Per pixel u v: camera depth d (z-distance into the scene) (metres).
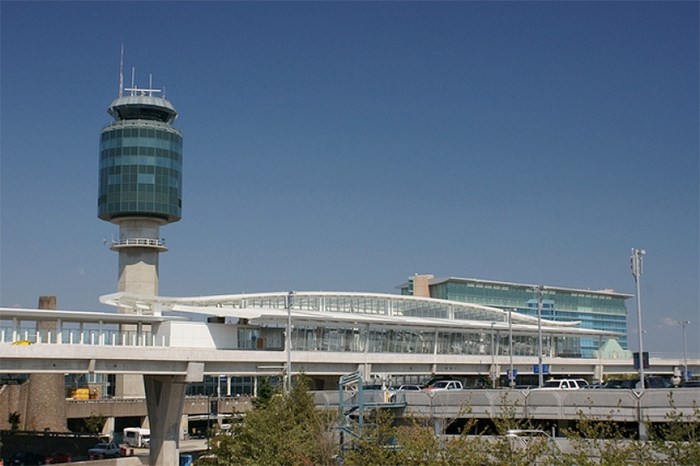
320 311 115.50
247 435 50.88
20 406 117.25
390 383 75.94
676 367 166.62
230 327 96.38
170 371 84.50
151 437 86.62
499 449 30.98
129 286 140.38
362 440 36.09
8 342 74.81
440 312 136.00
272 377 97.81
